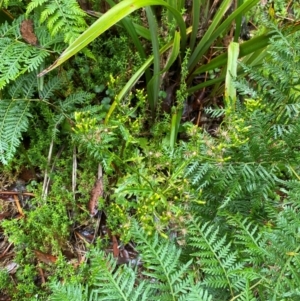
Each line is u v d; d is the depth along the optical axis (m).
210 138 0.64
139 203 0.65
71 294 0.58
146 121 0.92
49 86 0.82
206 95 0.97
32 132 0.86
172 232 0.75
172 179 0.63
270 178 0.68
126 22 0.78
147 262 0.64
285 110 0.72
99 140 0.59
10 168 0.84
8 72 0.73
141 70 0.82
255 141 0.66
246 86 0.73
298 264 0.58
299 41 0.71
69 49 0.66
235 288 0.60
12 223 0.80
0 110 0.78
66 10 0.72
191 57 0.88
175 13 0.76
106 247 0.83
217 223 0.71
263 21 0.74
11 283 0.78
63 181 0.86
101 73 0.88
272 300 0.56
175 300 0.59
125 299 0.58
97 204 0.84
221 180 0.67
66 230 0.81
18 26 0.78
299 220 0.61
